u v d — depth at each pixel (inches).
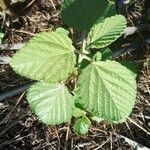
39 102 10.7
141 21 15.9
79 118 13.2
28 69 8.3
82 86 8.7
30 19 15.7
